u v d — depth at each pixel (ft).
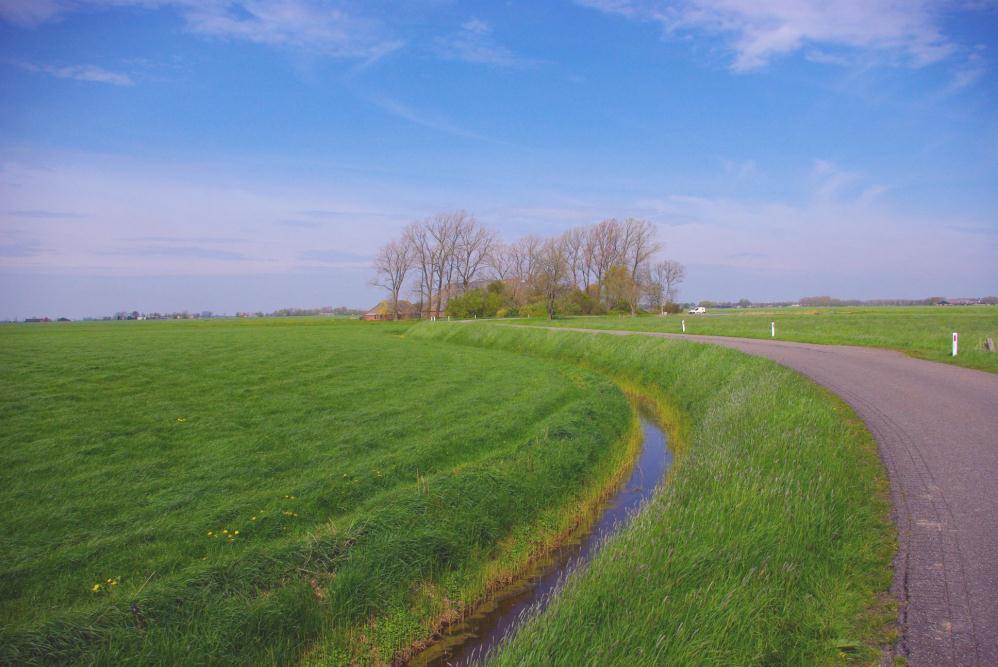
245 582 20.40
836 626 14.64
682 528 20.07
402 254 306.35
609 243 320.29
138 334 166.30
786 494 21.02
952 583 15.85
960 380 49.29
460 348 125.29
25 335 159.22
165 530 24.99
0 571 21.06
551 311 264.72
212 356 92.22
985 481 23.39
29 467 33.30
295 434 41.81
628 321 211.82
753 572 16.81
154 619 18.03
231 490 30.40
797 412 34.47
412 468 34.73
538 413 51.31
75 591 20.17
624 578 17.34
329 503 29.19
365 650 20.63
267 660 18.49
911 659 12.94
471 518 28.14
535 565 28.55
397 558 23.63
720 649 13.82
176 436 40.73
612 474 40.65
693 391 61.67
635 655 13.87
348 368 81.00
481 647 21.86
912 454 27.35
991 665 12.48
